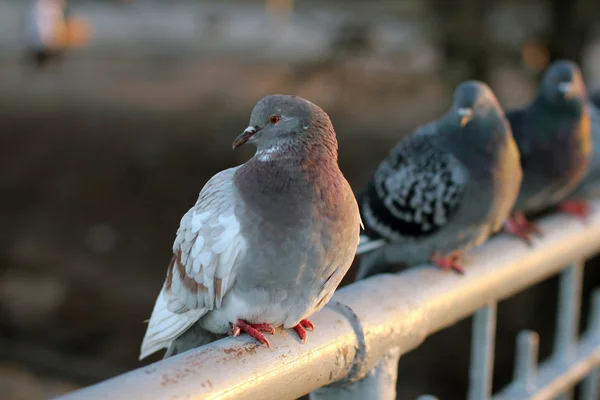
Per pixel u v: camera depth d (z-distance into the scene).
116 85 11.35
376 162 7.59
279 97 1.86
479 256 1.98
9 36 13.91
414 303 1.88
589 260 5.47
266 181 1.83
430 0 5.18
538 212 3.99
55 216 7.82
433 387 4.98
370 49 5.87
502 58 5.31
